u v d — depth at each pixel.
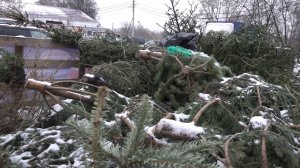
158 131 2.22
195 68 4.21
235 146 2.24
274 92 3.63
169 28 8.80
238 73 5.61
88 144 1.31
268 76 5.36
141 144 1.39
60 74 5.80
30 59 5.34
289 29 21.22
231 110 3.23
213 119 3.02
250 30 6.00
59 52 5.85
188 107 3.27
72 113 3.04
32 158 2.35
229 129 3.01
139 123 1.34
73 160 2.30
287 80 5.00
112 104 3.22
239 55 5.76
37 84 3.15
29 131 2.81
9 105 3.25
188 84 4.09
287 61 5.98
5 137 2.70
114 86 4.31
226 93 3.73
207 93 3.92
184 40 6.27
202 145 1.45
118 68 4.48
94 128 1.24
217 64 4.46
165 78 4.57
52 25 6.36
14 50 5.39
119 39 6.17
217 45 6.08
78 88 4.07
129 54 5.80
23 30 8.80
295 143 2.79
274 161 2.54
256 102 3.58
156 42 7.94
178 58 4.50
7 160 1.56
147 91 4.64
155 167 1.26
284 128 2.75
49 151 2.44
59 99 3.29
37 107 3.42
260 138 2.47
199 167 1.26
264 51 5.74
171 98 3.97
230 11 27.16
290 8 20.67
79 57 5.98
